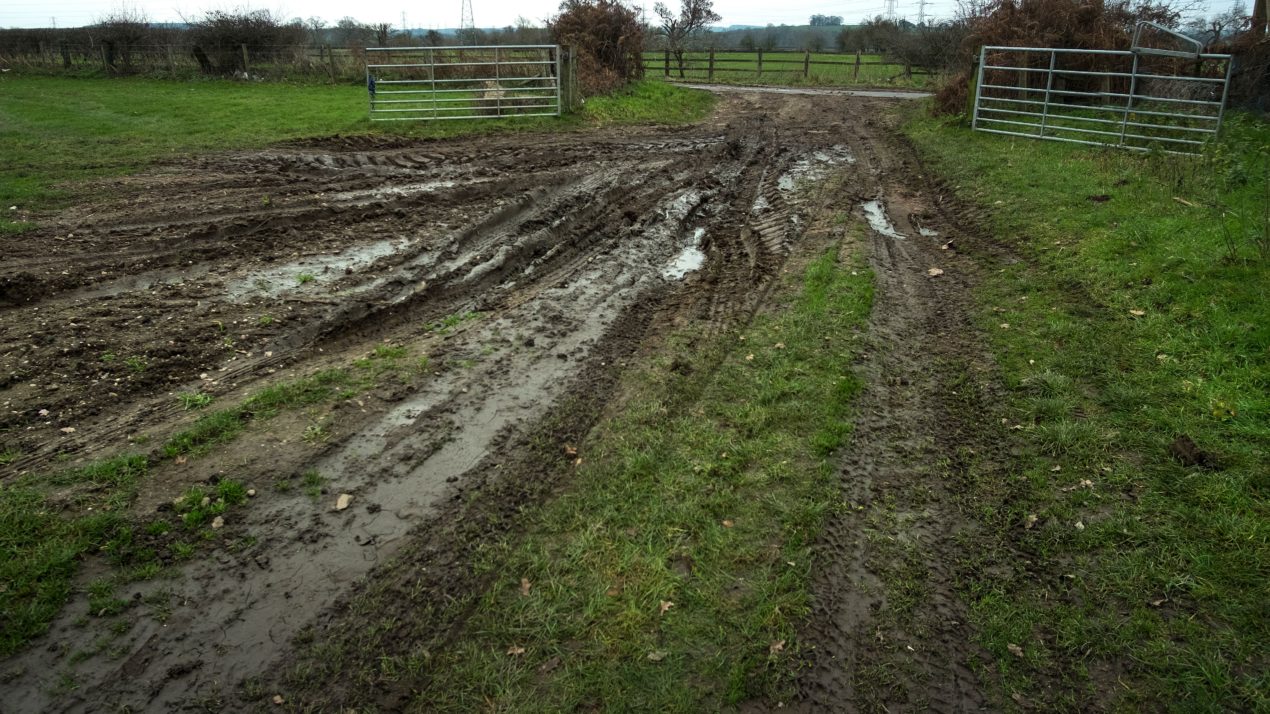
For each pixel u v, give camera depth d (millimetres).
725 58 37438
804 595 3588
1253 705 3027
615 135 16656
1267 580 3596
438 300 7203
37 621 3398
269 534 3982
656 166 13164
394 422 5051
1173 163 10648
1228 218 8133
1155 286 6688
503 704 3066
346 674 3195
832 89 27719
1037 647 3344
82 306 6684
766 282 7543
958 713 3061
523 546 3904
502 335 6418
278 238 8773
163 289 7145
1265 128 12477
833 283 7367
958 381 5551
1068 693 3133
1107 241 7953
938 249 8695
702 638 3377
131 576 3660
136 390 5324
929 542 3953
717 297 7211
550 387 5535
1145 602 3535
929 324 6586
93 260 7793
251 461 4551
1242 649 3273
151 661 3242
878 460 4629
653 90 23109
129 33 27203
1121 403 5098
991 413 5121
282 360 5855
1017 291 7156
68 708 3021
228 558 3812
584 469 4520
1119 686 3156
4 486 4203
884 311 6812
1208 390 5129
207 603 3543
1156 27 13469
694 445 4746
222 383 5469
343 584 3666
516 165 13094
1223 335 5734
